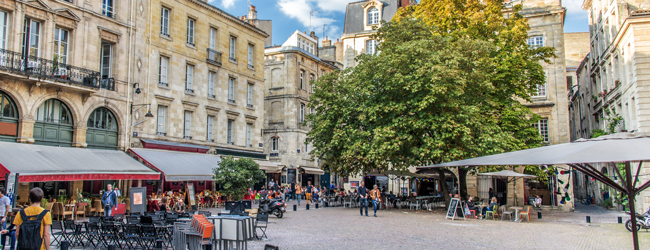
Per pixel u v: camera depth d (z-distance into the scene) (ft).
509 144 79.30
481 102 81.00
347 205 99.60
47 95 67.67
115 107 78.48
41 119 67.67
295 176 139.44
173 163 82.23
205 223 31.30
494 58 79.92
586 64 145.48
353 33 148.25
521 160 26.91
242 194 72.54
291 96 142.51
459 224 61.52
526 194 115.55
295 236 46.68
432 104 72.90
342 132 81.41
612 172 104.01
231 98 108.47
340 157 83.51
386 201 92.89
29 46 66.85
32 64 65.87
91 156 70.38
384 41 84.33
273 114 144.87
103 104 76.28
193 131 95.81
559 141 113.29
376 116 77.20
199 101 97.40
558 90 114.52
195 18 97.81
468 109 72.02
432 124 72.49
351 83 84.48
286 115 142.41
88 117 74.49
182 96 93.25
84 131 73.00
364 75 79.15
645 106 85.25
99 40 76.69
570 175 106.22
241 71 110.83
